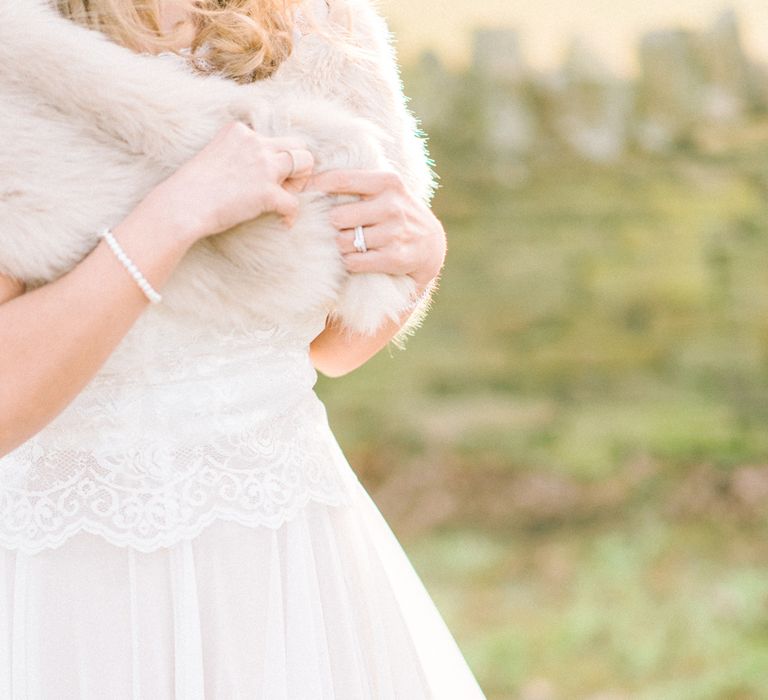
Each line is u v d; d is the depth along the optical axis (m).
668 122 8.93
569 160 8.90
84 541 1.41
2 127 1.27
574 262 8.52
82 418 1.40
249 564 1.45
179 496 1.41
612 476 7.32
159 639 1.41
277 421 1.50
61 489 1.41
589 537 6.75
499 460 7.59
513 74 9.04
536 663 5.20
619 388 8.16
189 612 1.41
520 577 6.29
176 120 1.35
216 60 1.53
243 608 1.44
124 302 1.28
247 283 1.39
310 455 1.54
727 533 6.67
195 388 1.42
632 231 8.61
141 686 1.40
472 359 8.26
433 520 7.21
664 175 8.83
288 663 1.46
